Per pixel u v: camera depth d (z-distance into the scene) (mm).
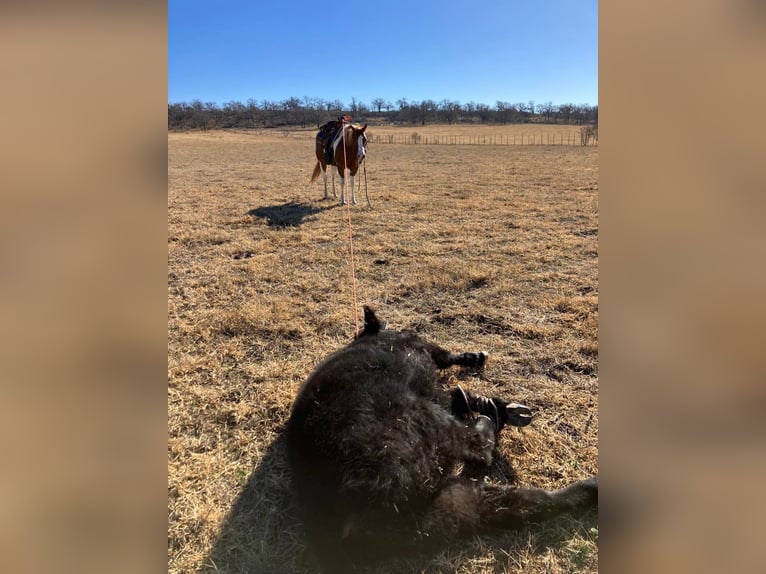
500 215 9250
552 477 2666
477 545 2246
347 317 4641
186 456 2883
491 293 5184
